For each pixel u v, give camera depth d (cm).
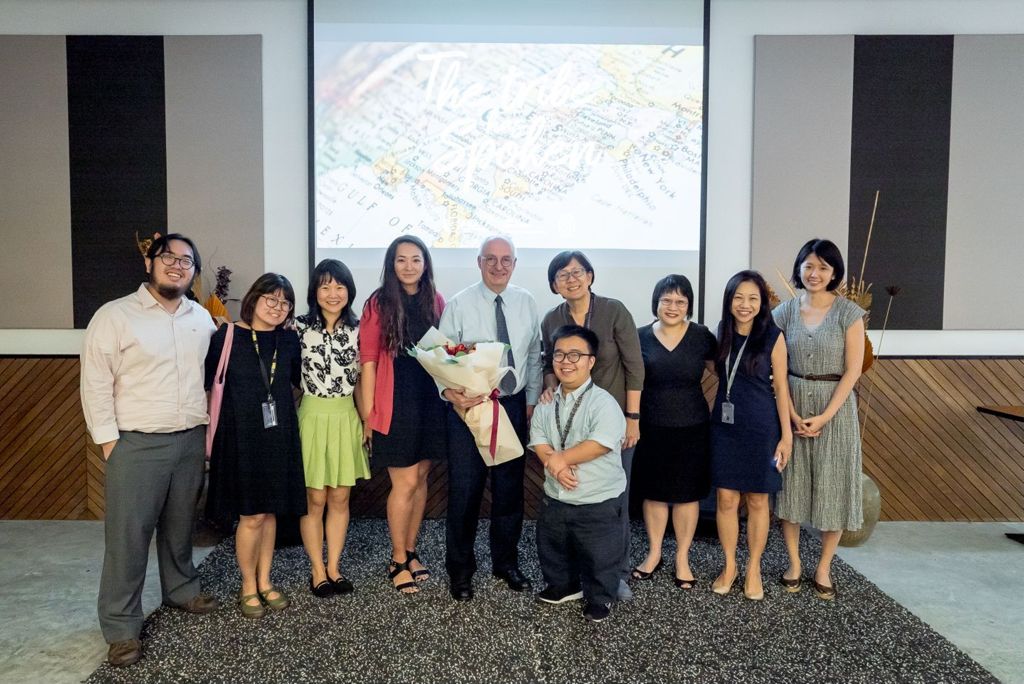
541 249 397
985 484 398
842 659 234
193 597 266
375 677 221
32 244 399
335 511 282
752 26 398
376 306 274
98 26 396
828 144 397
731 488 279
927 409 399
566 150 395
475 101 392
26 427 397
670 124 395
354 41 390
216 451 255
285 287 258
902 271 401
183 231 397
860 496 276
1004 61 393
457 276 397
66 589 297
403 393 272
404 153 394
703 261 397
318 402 269
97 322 230
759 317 279
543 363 295
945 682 220
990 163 396
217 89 393
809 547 346
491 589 286
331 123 392
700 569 315
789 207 400
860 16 397
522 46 392
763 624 259
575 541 262
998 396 396
